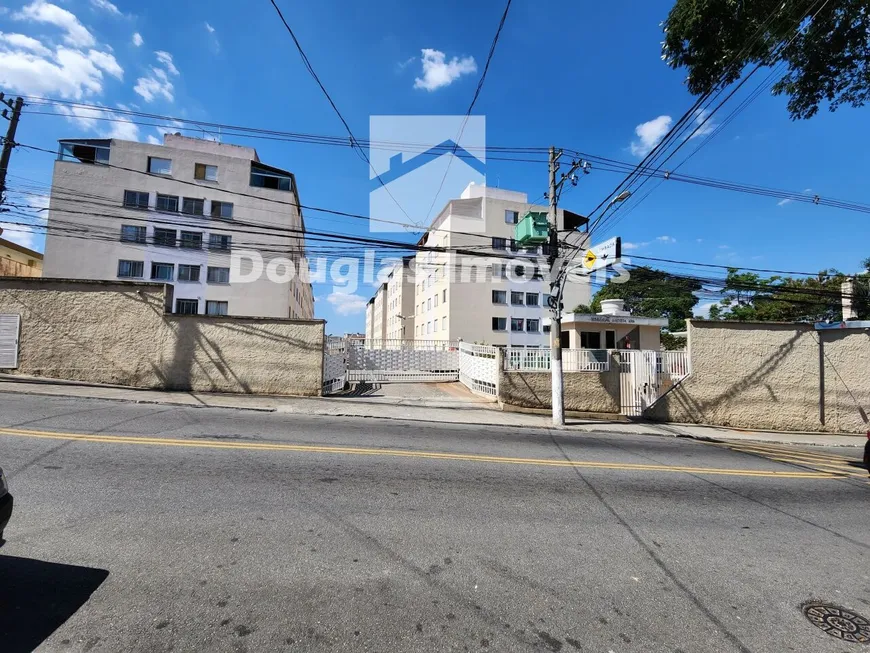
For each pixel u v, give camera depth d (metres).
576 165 12.06
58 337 11.94
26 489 4.32
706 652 2.52
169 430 7.09
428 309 48.78
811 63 7.13
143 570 3.02
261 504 4.27
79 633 2.36
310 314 65.75
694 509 4.99
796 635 2.73
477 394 16.17
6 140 11.66
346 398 13.36
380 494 4.76
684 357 13.94
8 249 33.31
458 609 2.78
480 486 5.28
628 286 38.44
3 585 2.76
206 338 12.43
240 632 2.44
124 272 32.12
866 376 13.05
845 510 5.30
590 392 13.84
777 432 13.16
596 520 4.45
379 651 2.35
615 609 2.90
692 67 7.75
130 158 32.84
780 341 13.74
